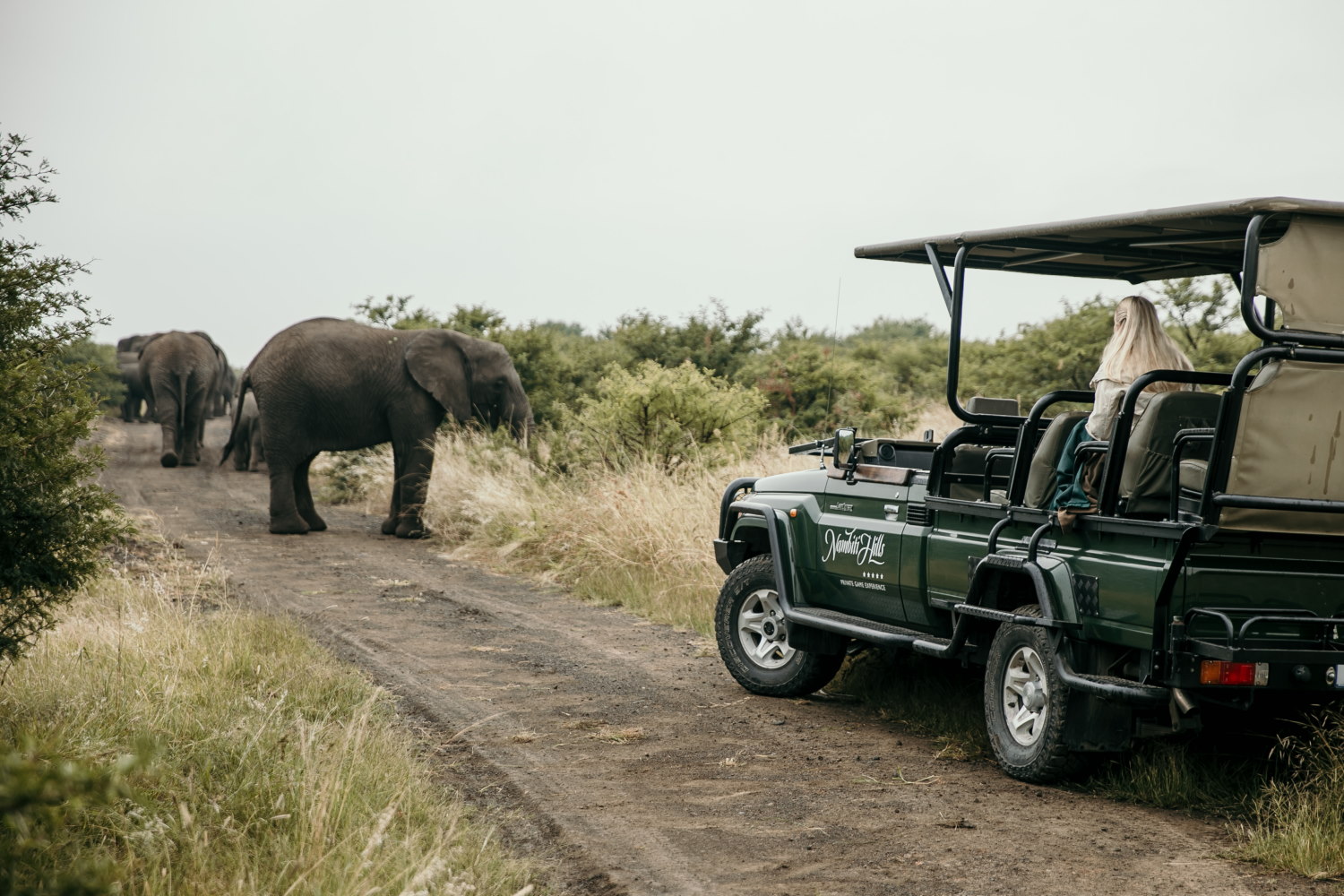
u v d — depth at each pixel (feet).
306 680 24.00
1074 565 18.86
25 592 18.90
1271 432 16.60
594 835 16.89
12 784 9.64
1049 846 16.52
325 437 54.95
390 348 55.36
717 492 43.19
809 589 25.44
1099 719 18.67
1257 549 17.48
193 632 25.71
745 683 26.43
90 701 18.84
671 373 54.03
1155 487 18.21
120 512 19.54
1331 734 17.62
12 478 17.69
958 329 22.09
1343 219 16.43
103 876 11.99
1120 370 19.60
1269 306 20.10
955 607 20.70
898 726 23.66
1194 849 16.40
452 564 46.62
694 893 14.79
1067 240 21.81
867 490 23.97
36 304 19.36
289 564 44.83
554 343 80.79
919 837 16.90
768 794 18.94
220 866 13.98
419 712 23.84
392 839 15.05
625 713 24.32
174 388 88.02
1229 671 16.89
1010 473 22.90
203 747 17.47
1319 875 15.19
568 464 53.16
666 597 37.42
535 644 31.48
